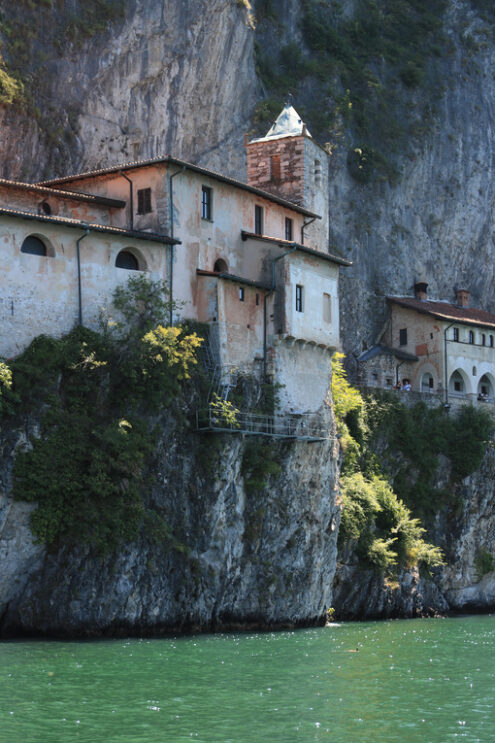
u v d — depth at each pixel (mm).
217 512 90000
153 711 56219
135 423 83875
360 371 158000
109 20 128375
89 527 78812
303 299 105188
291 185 125688
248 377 98938
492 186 192125
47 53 122688
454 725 55875
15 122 117375
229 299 97750
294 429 101312
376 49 189875
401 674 70375
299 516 101000
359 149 165875
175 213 95375
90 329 85375
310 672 69688
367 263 164750
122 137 130250
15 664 66500
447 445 148375
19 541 77250
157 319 90062
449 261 183250
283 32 173125
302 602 101062
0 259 80062
